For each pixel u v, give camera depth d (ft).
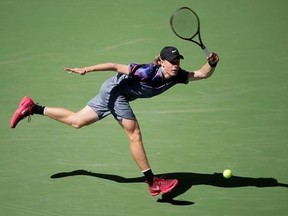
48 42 124.06
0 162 82.79
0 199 74.69
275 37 124.98
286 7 141.38
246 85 104.47
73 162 82.84
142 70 71.10
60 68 112.27
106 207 73.10
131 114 73.46
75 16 137.80
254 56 116.37
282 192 75.51
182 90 103.30
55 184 77.82
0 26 132.46
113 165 82.17
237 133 88.99
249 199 74.28
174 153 84.58
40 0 147.95
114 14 138.41
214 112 95.50
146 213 71.92
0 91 103.45
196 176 79.30
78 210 72.43
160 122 92.84
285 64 112.47
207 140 87.45
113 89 73.51
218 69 111.14
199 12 139.03
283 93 101.19
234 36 126.11
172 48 70.54
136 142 73.26
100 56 116.98
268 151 84.23
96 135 89.76
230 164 81.71
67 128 91.76
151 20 134.21
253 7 141.79
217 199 74.54
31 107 78.28
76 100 100.17
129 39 124.88
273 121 92.12
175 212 72.02
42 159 83.51
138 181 78.69
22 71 111.34
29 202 74.08
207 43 122.93
